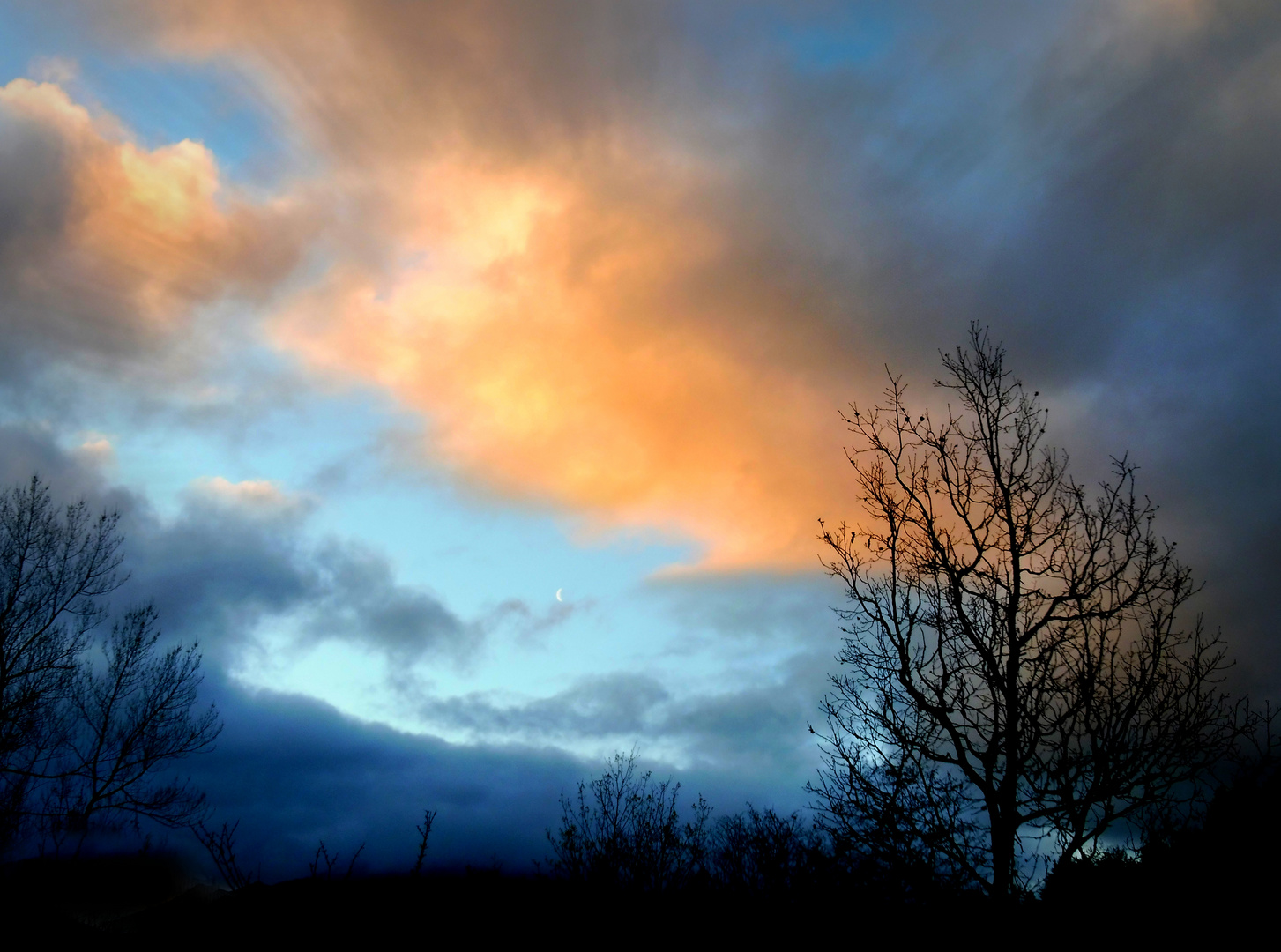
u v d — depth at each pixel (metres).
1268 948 11.22
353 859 7.91
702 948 14.94
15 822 28.84
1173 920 11.71
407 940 7.21
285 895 7.43
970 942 12.42
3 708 30.61
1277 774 11.80
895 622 14.44
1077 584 13.62
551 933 13.91
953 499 15.04
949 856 12.85
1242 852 11.70
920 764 13.55
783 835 15.66
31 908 18.23
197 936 7.29
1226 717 12.20
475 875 8.59
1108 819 12.41
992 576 14.13
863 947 13.45
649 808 17.62
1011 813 12.62
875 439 15.85
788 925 14.50
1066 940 11.91
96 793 31.00
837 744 14.16
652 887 16.30
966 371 15.87
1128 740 12.41
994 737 13.19
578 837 16.94
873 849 13.30
